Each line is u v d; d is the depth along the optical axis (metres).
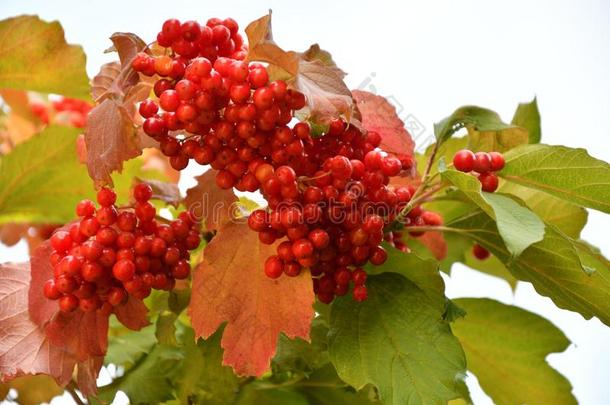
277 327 0.52
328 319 0.58
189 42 0.49
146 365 0.61
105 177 0.50
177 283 0.57
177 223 0.53
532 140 0.61
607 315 0.54
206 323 0.53
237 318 0.52
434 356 0.52
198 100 0.48
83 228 0.51
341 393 0.61
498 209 0.51
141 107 0.50
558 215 0.60
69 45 0.60
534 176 0.55
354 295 0.53
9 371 0.52
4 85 0.62
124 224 0.51
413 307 0.53
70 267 0.50
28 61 0.60
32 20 0.59
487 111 0.59
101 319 0.53
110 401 0.59
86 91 0.62
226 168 0.51
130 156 0.50
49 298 0.52
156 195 0.56
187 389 0.59
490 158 0.54
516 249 0.48
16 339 0.53
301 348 0.57
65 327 0.53
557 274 0.54
